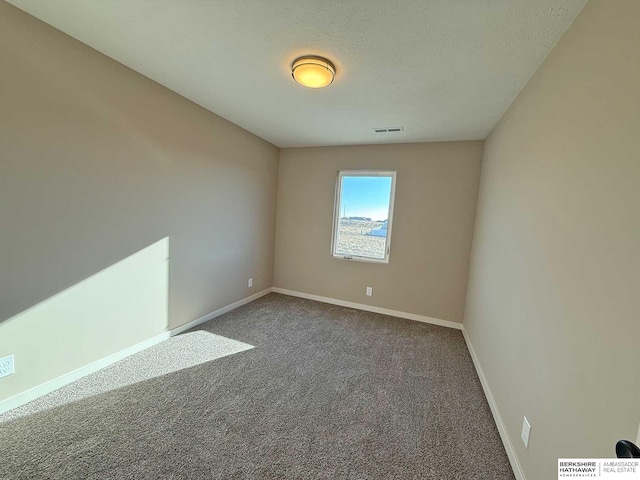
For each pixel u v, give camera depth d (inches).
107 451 57.1
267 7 54.7
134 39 68.9
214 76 84.9
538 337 54.4
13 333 65.9
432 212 138.3
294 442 62.3
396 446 62.9
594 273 38.6
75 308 77.5
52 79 67.8
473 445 64.5
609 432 33.3
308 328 125.6
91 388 76.3
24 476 50.8
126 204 88.0
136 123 88.0
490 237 98.3
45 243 69.9
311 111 107.2
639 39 32.9
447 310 138.3
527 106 71.6
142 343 98.0
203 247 120.2
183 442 60.5
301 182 165.8
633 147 32.5
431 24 56.4
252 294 157.8
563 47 53.9
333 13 55.2
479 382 90.0
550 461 45.7
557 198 51.3
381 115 106.7
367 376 90.5
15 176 63.5
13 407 66.9
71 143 72.7
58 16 62.5
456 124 110.2
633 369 30.3
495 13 52.1
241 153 136.6
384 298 150.3
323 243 163.0
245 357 98.3
